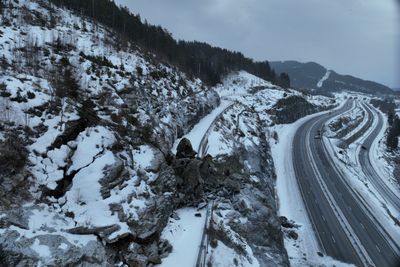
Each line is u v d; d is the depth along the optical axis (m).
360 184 56.22
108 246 13.01
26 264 10.17
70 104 17.58
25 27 29.61
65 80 19.75
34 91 16.59
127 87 25.89
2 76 16.62
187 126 35.62
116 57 34.44
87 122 17.52
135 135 20.19
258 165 39.97
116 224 13.65
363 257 33.31
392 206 55.59
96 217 13.52
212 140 33.69
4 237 10.40
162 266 14.59
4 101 14.80
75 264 11.20
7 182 12.20
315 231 37.75
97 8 56.81
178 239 17.09
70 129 16.16
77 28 39.50
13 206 11.70
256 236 23.33
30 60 21.88
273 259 22.33
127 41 47.53
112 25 56.03
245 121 55.66
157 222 15.88
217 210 22.38
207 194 23.61
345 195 49.97
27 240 10.80
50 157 14.39
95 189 14.56
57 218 12.59
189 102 40.00
